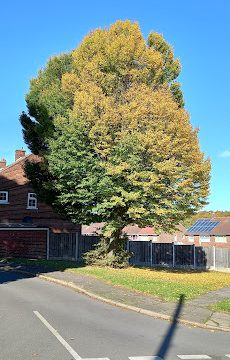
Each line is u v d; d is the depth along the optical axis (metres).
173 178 23.89
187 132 24.61
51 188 27.25
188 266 34.12
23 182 39.53
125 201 23.50
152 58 25.88
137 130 23.97
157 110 23.83
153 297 15.18
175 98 28.11
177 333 10.34
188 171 24.48
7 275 22.61
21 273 23.61
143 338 9.66
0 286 17.94
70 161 23.80
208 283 20.31
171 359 8.03
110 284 18.16
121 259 26.69
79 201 24.42
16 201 39.00
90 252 26.92
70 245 36.16
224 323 11.48
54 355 7.91
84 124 24.05
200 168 24.91
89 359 7.75
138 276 21.36
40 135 28.08
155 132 23.55
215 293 16.88
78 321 11.17
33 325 10.41
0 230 37.56
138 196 23.09
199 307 13.59
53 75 29.69
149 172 23.27
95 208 23.92
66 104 26.84
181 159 24.62
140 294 15.77
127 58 25.50
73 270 23.22
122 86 25.86
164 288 16.95
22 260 31.75
